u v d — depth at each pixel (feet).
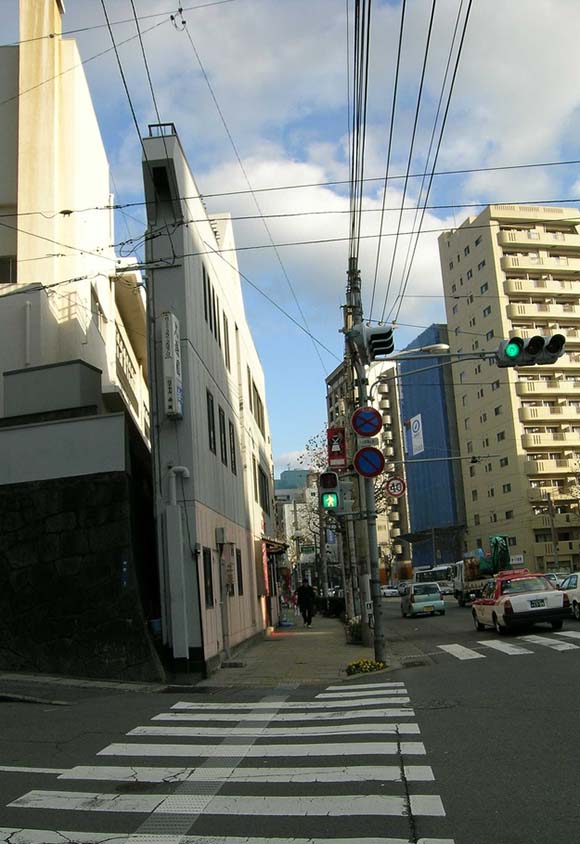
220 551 58.29
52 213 71.10
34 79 73.87
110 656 45.50
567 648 48.55
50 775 22.48
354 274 55.72
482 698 32.63
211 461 58.85
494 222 228.22
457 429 263.49
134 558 46.98
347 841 16.11
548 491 208.85
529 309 220.23
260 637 81.20
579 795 18.51
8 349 63.82
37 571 47.73
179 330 52.39
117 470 47.88
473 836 16.12
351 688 40.57
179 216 54.03
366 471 50.98
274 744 26.09
